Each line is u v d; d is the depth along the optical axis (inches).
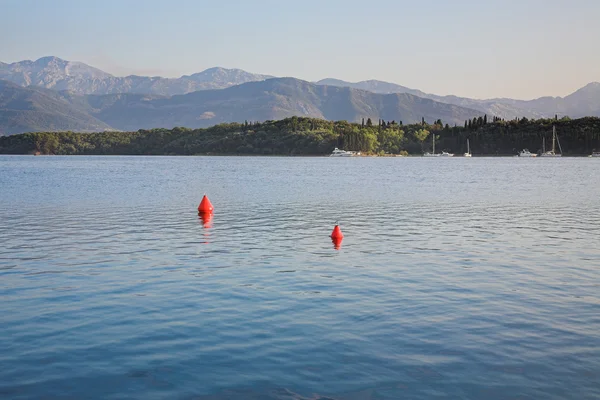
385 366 456.1
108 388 418.9
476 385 423.8
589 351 488.1
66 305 621.0
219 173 4183.1
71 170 4675.2
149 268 813.9
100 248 982.4
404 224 1307.8
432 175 3986.2
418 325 554.3
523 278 756.0
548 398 405.4
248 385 423.2
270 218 1417.3
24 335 524.7
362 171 4694.9
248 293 671.1
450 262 862.5
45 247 992.2
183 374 441.7
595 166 6082.7
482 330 540.4
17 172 4254.4
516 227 1259.8
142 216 1459.2
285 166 5969.5
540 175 4013.3
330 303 628.7
